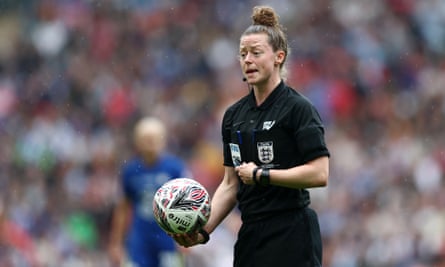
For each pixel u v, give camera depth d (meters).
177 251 39.12
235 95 79.12
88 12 92.31
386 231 56.38
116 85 81.25
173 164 38.84
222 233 47.53
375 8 92.62
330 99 79.94
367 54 87.31
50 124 73.88
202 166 69.25
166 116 77.19
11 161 69.94
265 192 22.09
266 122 22.09
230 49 88.19
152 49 87.88
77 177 67.12
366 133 75.62
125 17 91.94
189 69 85.75
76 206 63.62
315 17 91.38
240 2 93.12
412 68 86.94
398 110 78.81
